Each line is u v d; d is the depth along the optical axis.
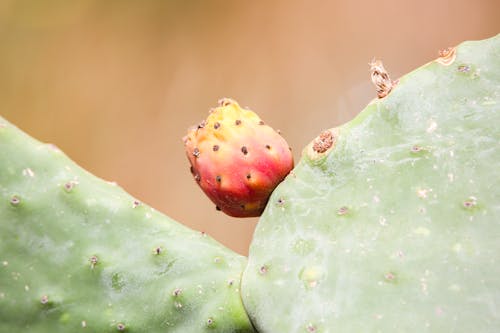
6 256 1.05
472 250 1.00
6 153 1.05
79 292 1.04
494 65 1.04
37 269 1.05
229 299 1.04
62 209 1.05
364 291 1.01
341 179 1.04
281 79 2.45
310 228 1.03
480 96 1.04
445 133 1.03
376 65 1.05
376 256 1.01
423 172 1.03
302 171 1.05
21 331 1.05
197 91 2.50
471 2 2.41
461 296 0.99
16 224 1.05
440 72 1.04
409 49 2.42
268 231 1.04
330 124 2.39
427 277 1.00
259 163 1.06
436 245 1.01
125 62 2.53
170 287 1.04
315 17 2.46
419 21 2.42
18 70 2.53
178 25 2.52
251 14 2.49
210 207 2.38
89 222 1.05
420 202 1.02
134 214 1.05
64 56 2.54
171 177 2.44
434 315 0.99
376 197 1.03
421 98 1.04
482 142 1.03
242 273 1.04
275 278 1.03
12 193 1.05
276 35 2.47
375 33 2.44
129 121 2.51
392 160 1.03
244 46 2.49
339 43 2.44
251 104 2.46
